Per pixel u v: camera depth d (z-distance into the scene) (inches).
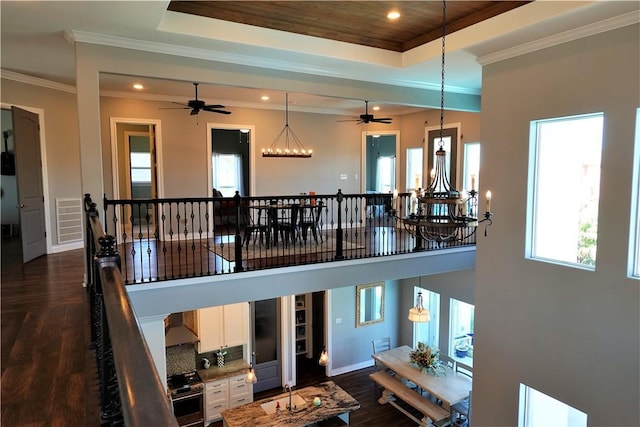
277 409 260.7
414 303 372.2
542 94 171.8
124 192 406.9
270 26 183.3
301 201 283.6
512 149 185.5
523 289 182.5
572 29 156.4
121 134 402.6
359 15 173.5
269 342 339.0
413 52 209.2
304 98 311.3
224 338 303.0
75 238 277.7
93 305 119.4
